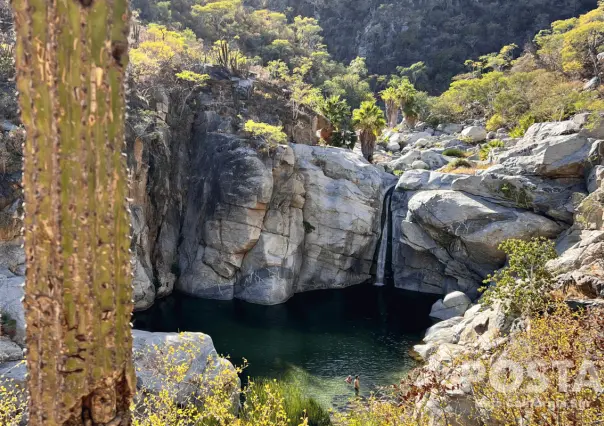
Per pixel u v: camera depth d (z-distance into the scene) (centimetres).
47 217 389
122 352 432
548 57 7600
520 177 3409
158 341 1808
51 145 379
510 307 2100
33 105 377
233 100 4303
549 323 1305
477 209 3409
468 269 3600
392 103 8281
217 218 3606
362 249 4016
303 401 1844
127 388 447
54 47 364
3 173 2542
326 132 5250
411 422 1222
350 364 2486
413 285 3950
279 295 3572
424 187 3934
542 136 3688
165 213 3741
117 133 403
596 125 3328
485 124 7169
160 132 3588
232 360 2516
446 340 2623
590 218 2883
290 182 3772
